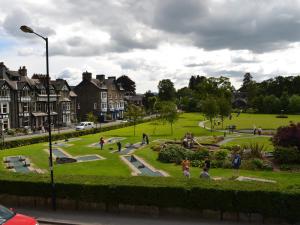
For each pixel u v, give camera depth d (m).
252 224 17.23
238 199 17.48
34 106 88.38
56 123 97.44
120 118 131.00
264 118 112.44
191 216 18.33
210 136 63.47
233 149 40.94
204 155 37.16
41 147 51.56
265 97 144.12
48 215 19.00
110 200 19.20
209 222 17.56
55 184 19.98
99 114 119.00
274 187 17.75
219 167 33.97
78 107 120.88
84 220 18.09
